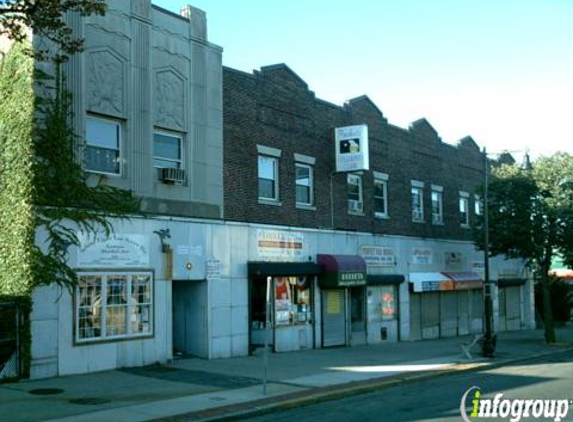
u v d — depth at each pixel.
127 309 18.19
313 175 26.23
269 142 24.08
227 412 12.42
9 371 15.39
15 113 16.69
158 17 20.25
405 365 20.34
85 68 17.91
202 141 21.28
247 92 23.31
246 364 19.67
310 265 24.58
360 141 26.25
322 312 25.67
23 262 15.97
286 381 16.53
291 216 24.75
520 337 34.53
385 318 29.42
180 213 20.17
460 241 35.84
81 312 17.00
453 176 36.31
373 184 29.72
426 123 34.31
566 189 29.83
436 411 12.84
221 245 21.30
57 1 13.22
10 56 17.06
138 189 19.03
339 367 19.52
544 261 31.03
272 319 23.36
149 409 12.56
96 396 13.85
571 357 25.02
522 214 29.86
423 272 32.34
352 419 12.16
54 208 16.58
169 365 18.89
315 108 26.61
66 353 16.55
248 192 22.94
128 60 19.12
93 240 17.41
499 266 39.84
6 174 16.58
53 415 11.85
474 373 19.73
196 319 20.88
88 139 18.06
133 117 19.08
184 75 20.92
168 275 19.33
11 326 15.47
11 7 13.14
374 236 29.03
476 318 37.12
